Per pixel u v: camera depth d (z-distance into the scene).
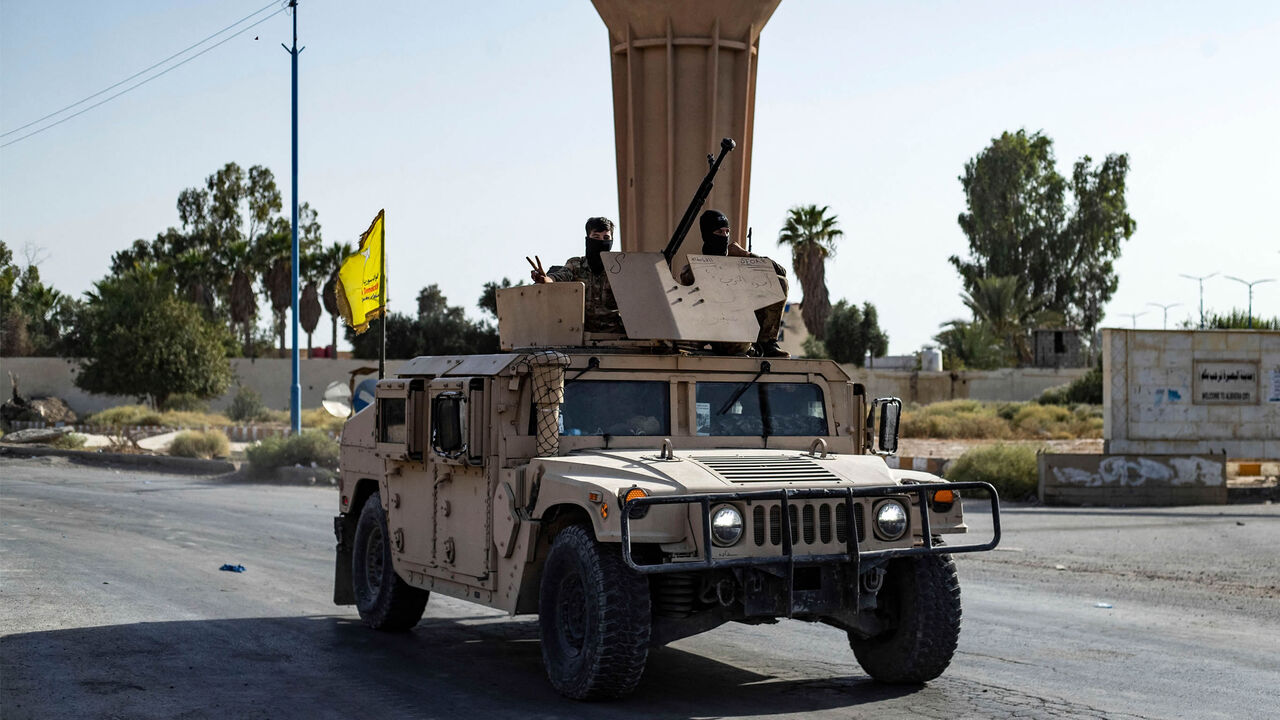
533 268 8.19
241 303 73.75
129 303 51.56
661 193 13.23
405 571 8.68
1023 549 14.34
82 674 7.36
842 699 6.81
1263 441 22.03
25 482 24.47
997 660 7.97
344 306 17.42
